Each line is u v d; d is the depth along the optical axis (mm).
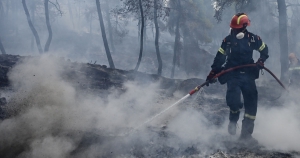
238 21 4137
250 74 4184
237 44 4156
